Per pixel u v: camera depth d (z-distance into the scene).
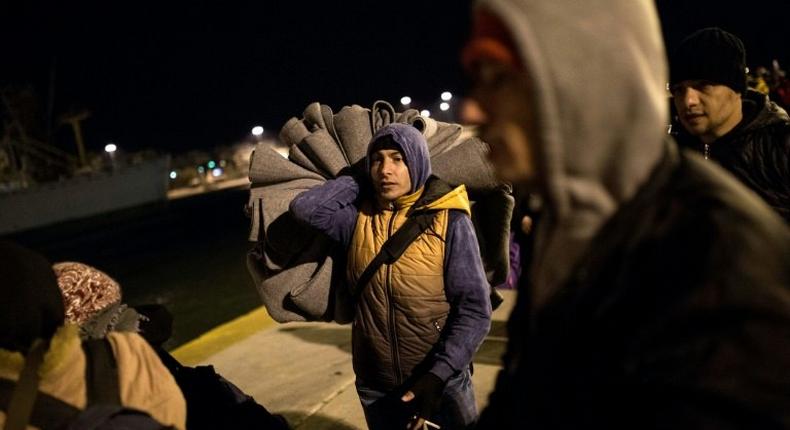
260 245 2.63
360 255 2.31
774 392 0.67
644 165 0.77
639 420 0.75
